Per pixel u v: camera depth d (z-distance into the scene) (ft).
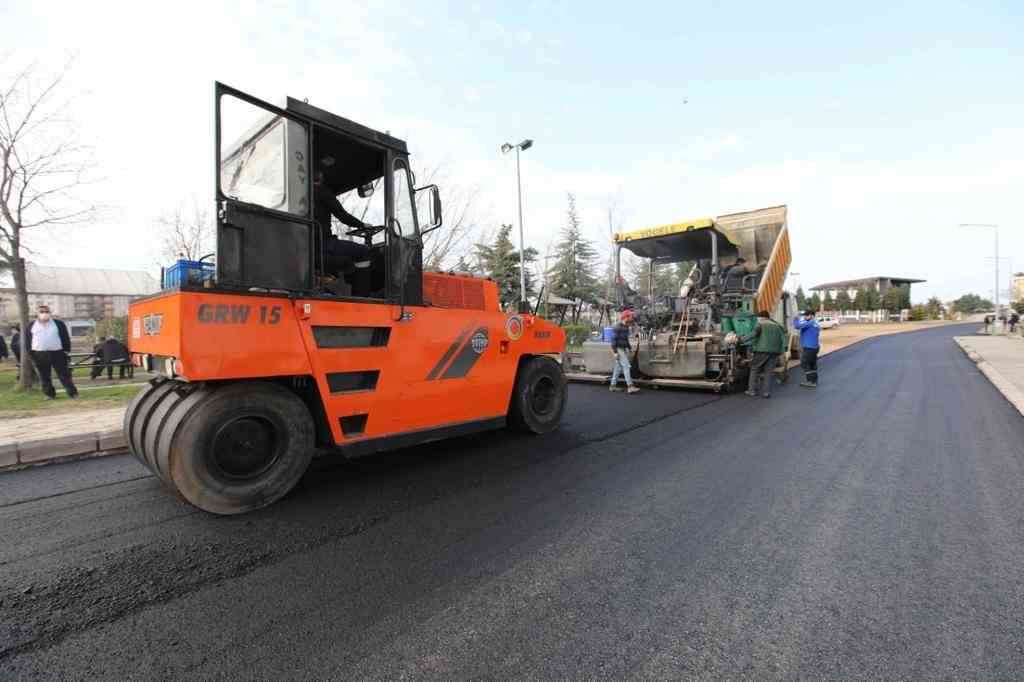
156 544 9.98
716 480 13.94
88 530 10.61
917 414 23.38
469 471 14.66
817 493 12.89
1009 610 7.76
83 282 185.16
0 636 7.08
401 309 14.15
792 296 53.57
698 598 8.09
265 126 12.87
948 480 13.93
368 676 6.32
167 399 11.89
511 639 7.06
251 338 11.32
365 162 15.44
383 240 15.23
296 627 7.34
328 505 12.01
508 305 20.13
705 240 33.27
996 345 71.51
